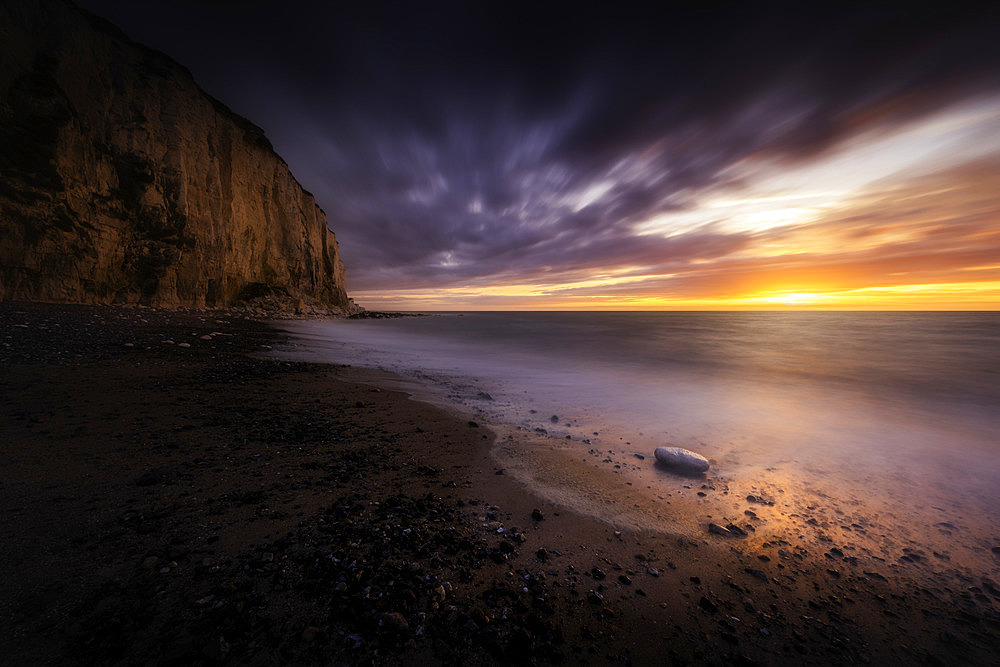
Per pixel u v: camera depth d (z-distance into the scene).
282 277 36.91
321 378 9.71
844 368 14.00
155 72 23.58
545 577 2.96
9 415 4.92
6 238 15.55
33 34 16.50
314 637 2.13
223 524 3.15
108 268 19.77
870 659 2.46
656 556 3.40
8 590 2.16
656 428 7.27
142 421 5.35
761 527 4.05
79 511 3.07
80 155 18.12
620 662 2.26
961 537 4.00
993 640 2.67
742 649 2.46
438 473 4.75
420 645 2.19
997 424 7.78
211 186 27.06
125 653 1.90
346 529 3.25
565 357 16.69
